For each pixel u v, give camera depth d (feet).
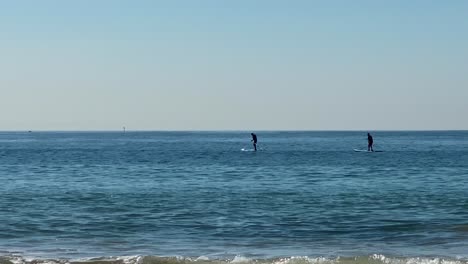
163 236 80.89
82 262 60.85
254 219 95.20
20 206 110.63
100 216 98.27
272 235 81.71
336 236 80.89
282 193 133.39
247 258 62.95
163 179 174.40
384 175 188.44
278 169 219.00
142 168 226.58
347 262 59.67
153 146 538.47
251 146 527.81
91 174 195.52
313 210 105.19
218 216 98.32
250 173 198.80
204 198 123.24
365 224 90.33
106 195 129.18
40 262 61.00
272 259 61.67
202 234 82.43
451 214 100.07
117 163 262.26
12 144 630.33
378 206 110.52
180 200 119.85
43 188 145.79
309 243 76.07
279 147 498.69
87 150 435.53
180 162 269.23
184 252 70.38
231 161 276.82
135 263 60.44
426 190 139.33
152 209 106.52
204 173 199.00
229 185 154.20
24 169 222.69
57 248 72.69
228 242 76.79
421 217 97.04
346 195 128.88
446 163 254.27
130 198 123.34
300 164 251.39
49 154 365.20
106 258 62.64
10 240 78.07
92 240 78.07
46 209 106.52
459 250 70.08
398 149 435.53
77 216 98.27
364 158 302.45
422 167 227.81
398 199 120.98
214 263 59.82
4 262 60.75
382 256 62.75
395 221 92.89
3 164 256.93
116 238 79.46
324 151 399.03
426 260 60.18
